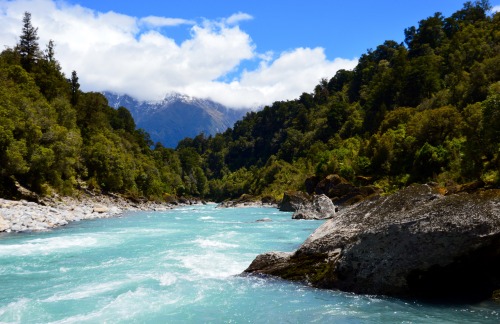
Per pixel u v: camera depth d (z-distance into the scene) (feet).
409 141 247.29
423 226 35.14
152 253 60.39
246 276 43.78
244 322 29.14
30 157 155.53
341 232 44.09
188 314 30.86
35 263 52.60
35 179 160.04
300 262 43.62
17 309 31.96
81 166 249.55
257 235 83.61
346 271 37.96
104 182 261.03
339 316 30.30
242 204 300.81
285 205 211.20
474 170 142.72
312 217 131.23
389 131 283.59
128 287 39.22
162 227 105.40
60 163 180.24
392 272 35.60
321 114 638.94
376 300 34.60
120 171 270.46
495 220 32.96
